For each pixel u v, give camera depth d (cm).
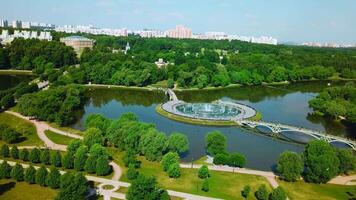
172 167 17350
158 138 19575
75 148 19488
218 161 19438
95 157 17700
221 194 16012
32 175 16138
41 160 18512
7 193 15225
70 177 14688
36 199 14800
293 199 15888
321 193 16662
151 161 19450
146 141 19700
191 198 15488
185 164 19550
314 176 17562
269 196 15650
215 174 18162
